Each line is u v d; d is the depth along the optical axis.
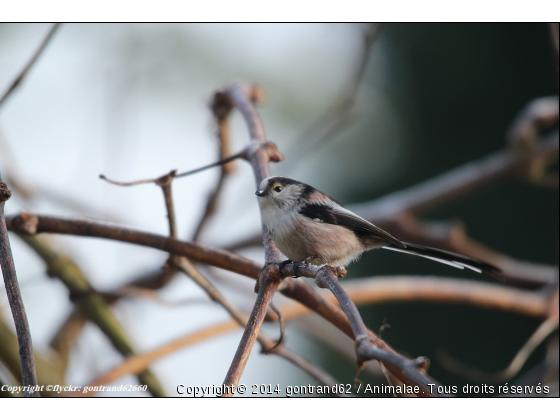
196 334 7.47
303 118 12.61
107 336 7.75
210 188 8.95
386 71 15.24
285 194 7.65
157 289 9.71
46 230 5.99
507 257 13.14
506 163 10.80
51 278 7.83
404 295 8.41
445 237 10.65
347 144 14.97
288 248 7.66
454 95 14.43
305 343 12.68
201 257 5.88
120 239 5.98
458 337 12.82
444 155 14.42
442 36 14.49
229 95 8.38
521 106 13.60
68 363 8.37
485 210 13.55
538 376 8.02
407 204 10.98
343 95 9.98
